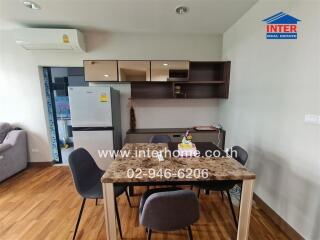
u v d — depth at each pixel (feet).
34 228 5.99
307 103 4.86
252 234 5.64
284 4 5.63
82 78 11.46
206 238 5.50
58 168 11.05
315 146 4.66
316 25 4.57
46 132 11.18
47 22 8.86
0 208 7.09
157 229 3.76
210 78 11.38
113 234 4.46
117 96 10.85
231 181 4.62
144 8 7.48
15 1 6.88
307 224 4.94
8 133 10.34
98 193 5.33
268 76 6.49
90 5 7.22
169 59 11.06
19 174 10.19
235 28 9.09
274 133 6.22
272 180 6.35
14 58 10.41
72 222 6.26
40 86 10.71
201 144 7.08
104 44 10.64
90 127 9.66
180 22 9.00
